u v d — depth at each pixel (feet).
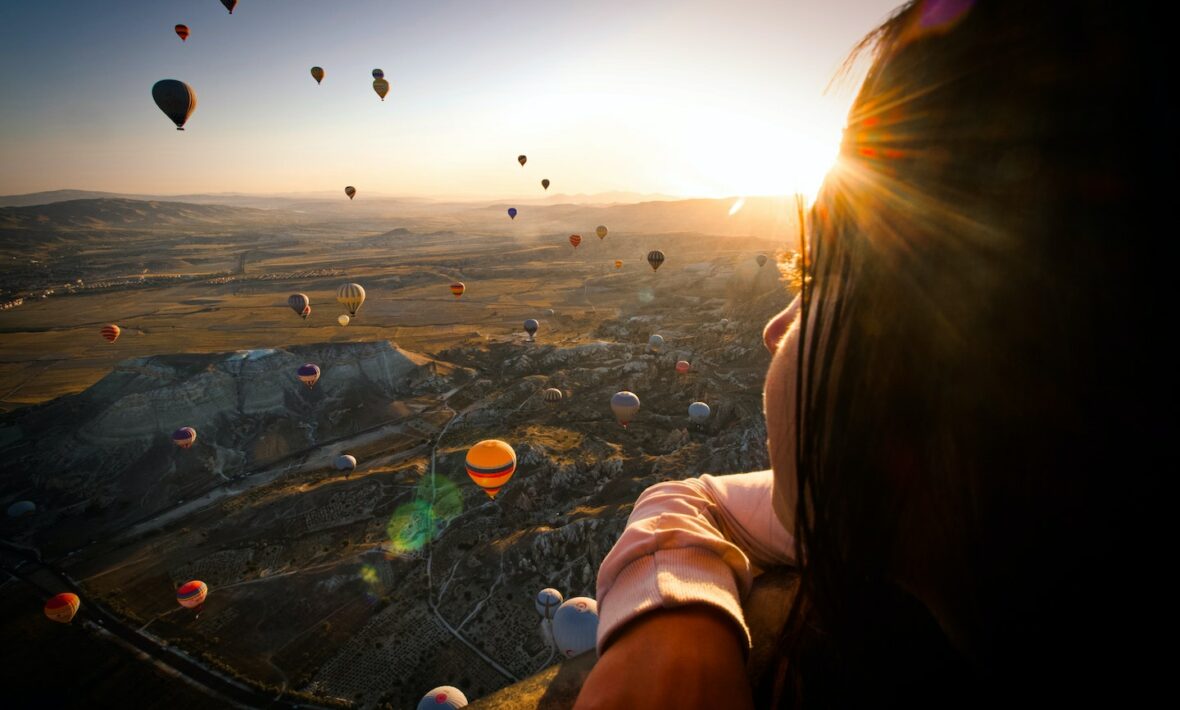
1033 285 0.91
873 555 1.28
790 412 1.57
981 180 0.98
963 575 1.09
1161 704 0.85
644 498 2.71
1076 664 0.93
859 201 1.26
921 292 1.08
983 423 0.99
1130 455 0.82
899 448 1.16
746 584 2.07
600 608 2.09
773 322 1.96
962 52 1.04
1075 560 0.91
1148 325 0.80
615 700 1.48
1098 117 0.83
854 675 1.40
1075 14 0.88
